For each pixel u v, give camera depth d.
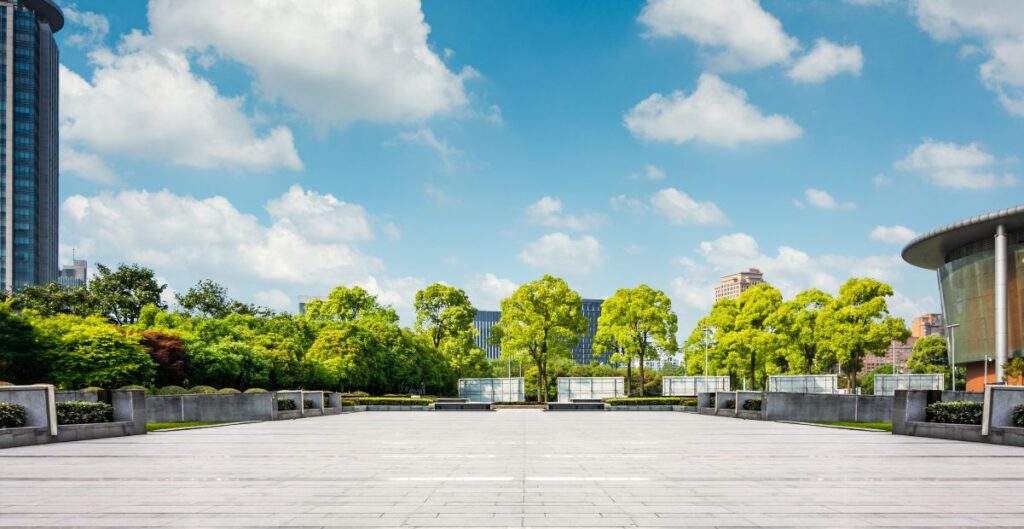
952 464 12.23
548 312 51.59
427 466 12.02
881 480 10.23
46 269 111.25
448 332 67.81
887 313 49.38
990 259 58.19
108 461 12.91
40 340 36.91
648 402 41.94
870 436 18.94
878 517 7.54
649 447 15.64
